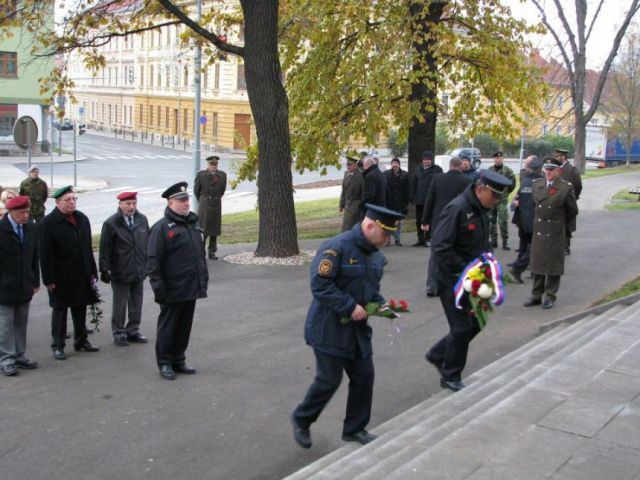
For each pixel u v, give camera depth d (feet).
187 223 22.89
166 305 22.65
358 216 44.68
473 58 61.05
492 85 61.77
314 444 17.87
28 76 159.94
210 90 207.41
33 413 19.84
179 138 227.61
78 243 25.05
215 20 53.67
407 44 53.52
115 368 24.02
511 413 16.28
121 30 48.06
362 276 16.66
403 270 40.45
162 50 231.91
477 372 22.68
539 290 31.68
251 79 43.04
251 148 59.11
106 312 32.07
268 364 24.13
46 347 26.61
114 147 209.77
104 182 116.26
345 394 21.45
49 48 49.93
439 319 29.76
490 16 59.62
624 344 22.27
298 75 61.41
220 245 52.75
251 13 42.42
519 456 13.89
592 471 13.24
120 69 270.05
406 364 23.97
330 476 14.42
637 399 17.29
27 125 65.10
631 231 54.95
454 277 20.34
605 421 15.81
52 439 18.06
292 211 44.96
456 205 20.39
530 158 36.14
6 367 23.12
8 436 18.24
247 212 84.12
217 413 19.89
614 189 106.01
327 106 58.70
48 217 24.70
